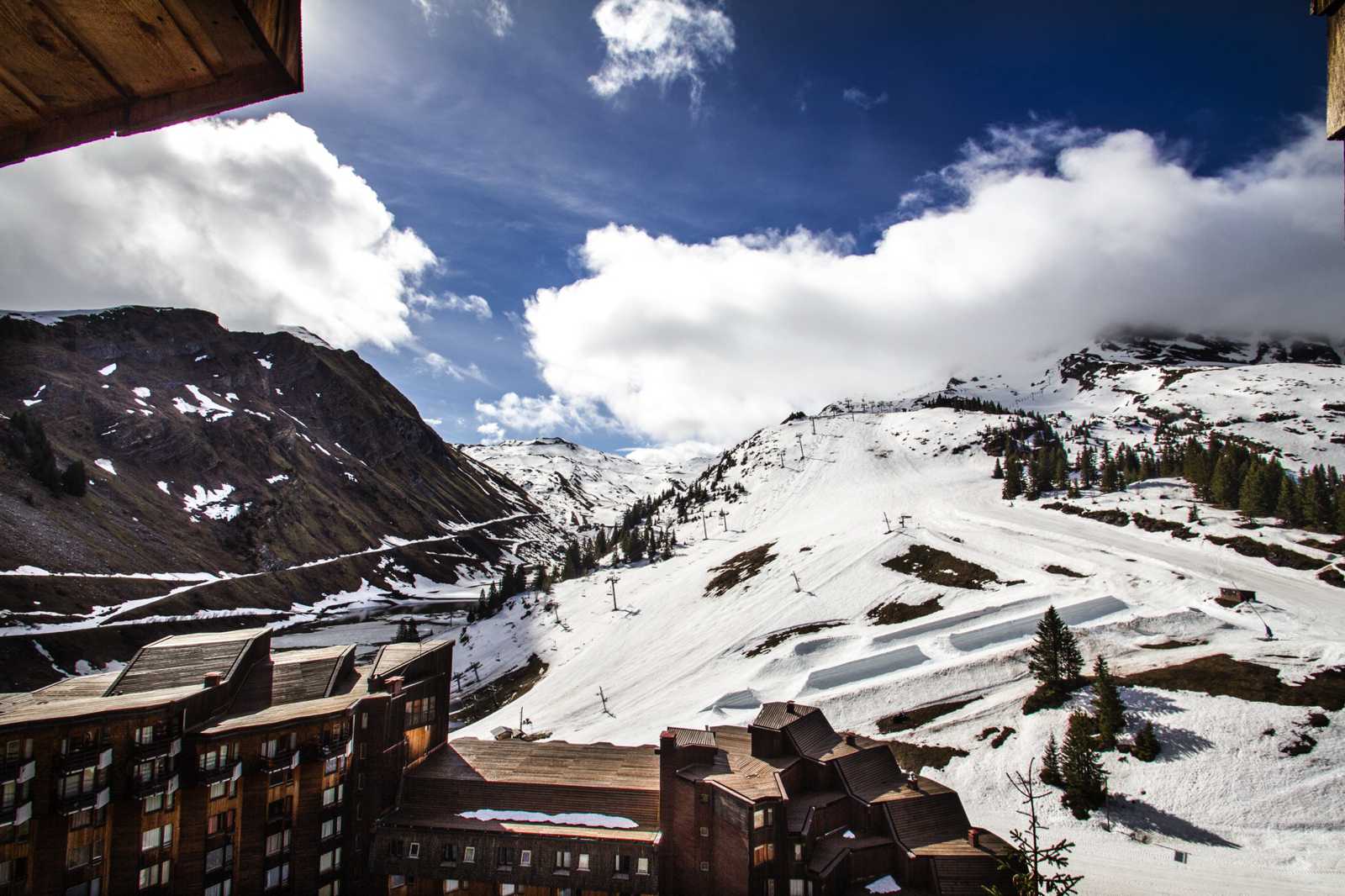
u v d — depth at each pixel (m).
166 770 48.69
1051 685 94.19
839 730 99.44
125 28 4.71
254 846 51.72
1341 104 4.96
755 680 120.31
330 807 55.81
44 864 44.22
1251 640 97.81
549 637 183.88
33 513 177.38
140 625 163.12
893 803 56.50
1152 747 78.25
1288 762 73.00
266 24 4.82
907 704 101.19
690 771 57.62
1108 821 71.44
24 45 4.85
